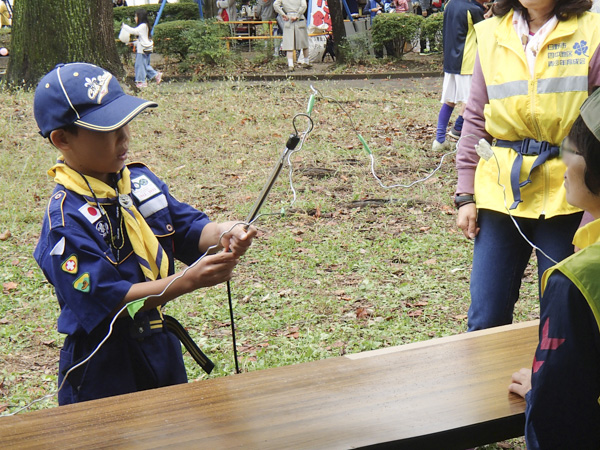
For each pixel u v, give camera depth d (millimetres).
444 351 2463
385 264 6027
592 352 1688
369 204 7398
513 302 3379
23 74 13078
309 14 19359
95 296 2328
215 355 4543
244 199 7609
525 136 3289
